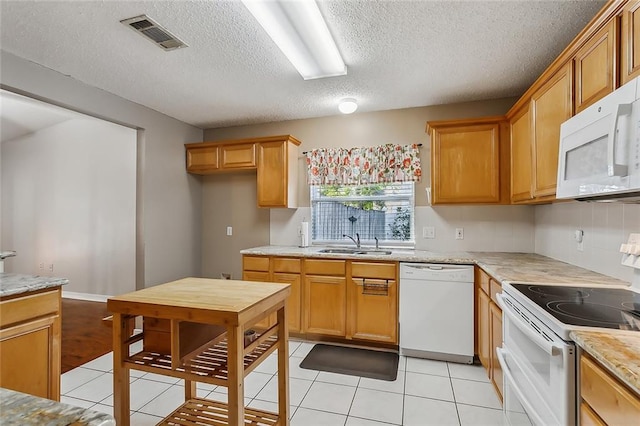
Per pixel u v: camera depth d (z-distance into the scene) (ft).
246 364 4.95
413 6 5.94
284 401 5.84
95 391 7.67
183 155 13.16
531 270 7.03
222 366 4.96
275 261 10.87
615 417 2.88
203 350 5.39
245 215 13.62
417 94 10.23
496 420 6.54
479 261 8.44
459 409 6.92
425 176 11.32
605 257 6.36
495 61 8.05
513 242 10.40
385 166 11.50
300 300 10.59
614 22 4.50
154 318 5.25
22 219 16.90
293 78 9.07
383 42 7.18
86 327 11.93
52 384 6.08
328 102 10.97
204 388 7.79
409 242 11.52
